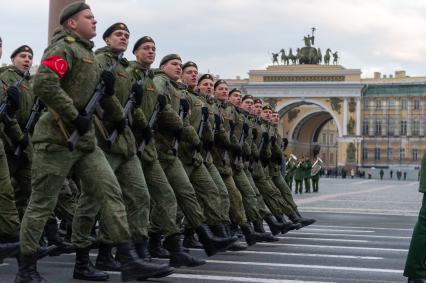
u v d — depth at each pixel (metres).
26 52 9.82
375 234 14.55
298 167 37.78
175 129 9.02
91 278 7.70
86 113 6.86
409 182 69.31
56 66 6.55
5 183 7.99
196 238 11.95
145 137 8.33
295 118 95.75
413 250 7.21
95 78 7.07
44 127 6.90
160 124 8.97
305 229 15.64
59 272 8.38
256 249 11.34
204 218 9.38
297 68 94.12
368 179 82.69
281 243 12.43
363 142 95.44
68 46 6.82
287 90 93.25
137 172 7.96
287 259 10.12
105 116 7.49
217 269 8.85
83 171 7.04
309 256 10.53
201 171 9.94
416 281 7.23
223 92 12.16
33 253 6.91
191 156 9.79
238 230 12.24
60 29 7.08
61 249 9.75
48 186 6.90
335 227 16.27
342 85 91.31
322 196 33.50
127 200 7.94
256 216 12.06
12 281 7.56
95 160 7.04
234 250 10.96
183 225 11.36
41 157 6.89
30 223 6.89
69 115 6.62
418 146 93.94
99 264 8.46
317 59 97.62
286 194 14.03
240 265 9.31
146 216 8.00
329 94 92.06
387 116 95.12
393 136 94.88
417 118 94.12
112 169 7.60
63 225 11.28
